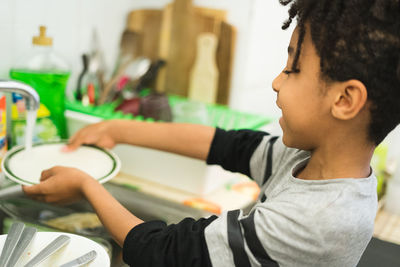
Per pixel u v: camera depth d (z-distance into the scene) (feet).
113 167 2.78
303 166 2.09
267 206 1.87
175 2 4.63
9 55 3.33
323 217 1.73
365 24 1.61
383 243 3.25
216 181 3.62
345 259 1.78
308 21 1.77
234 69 4.68
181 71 4.76
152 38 4.75
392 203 3.96
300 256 1.76
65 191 2.44
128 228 2.10
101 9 4.26
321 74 1.72
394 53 1.60
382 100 1.67
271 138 2.57
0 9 3.17
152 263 1.94
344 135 1.78
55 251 1.89
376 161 4.03
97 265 1.80
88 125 3.37
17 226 2.04
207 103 4.75
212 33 4.59
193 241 1.89
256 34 4.67
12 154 2.82
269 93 4.88
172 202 3.32
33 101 2.60
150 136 2.89
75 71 4.07
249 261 1.82
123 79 4.33
